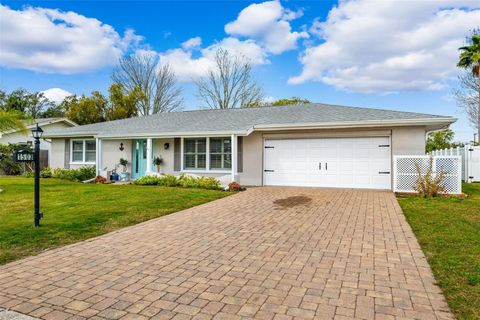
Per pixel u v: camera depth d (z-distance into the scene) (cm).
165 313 296
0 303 318
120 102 3375
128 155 1608
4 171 2067
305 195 1052
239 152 1371
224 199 983
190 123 1533
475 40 2112
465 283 355
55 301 322
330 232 591
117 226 644
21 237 550
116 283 366
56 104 4431
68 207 819
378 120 1124
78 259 450
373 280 368
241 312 296
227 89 3366
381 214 746
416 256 452
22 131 1308
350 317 286
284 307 305
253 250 488
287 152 1317
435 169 1043
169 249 496
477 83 2303
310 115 1349
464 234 557
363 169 1211
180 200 941
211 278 379
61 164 1769
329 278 376
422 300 317
